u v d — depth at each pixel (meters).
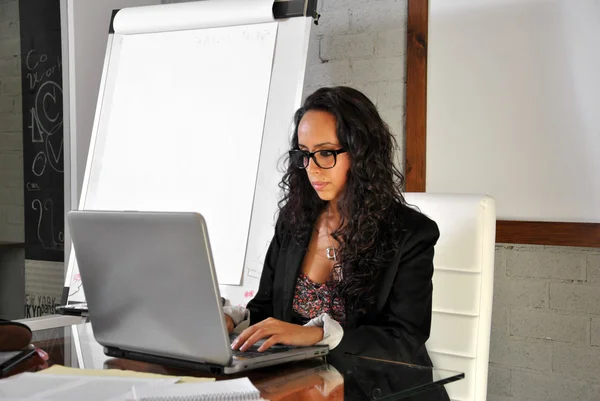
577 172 2.43
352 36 2.92
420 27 2.72
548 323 2.51
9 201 2.81
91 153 2.74
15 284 2.82
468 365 1.78
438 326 1.82
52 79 2.97
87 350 1.40
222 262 2.45
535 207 2.50
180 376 1.17
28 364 1.27
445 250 1.82
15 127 2.84
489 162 2.59
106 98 2.78
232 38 2.62
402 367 1.26
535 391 2.54
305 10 2.52
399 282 1.65
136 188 2.64
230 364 1.17
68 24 3.02
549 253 2.50
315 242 1.83
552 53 2.46
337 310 1.71
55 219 2.98
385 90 2.85
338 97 1.71
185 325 1.19
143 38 2.78
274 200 2.42
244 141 2.51
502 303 2.59
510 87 2.54
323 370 1.23
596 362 2.42
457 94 2.65
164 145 2.63
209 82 2.62
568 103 2.44
